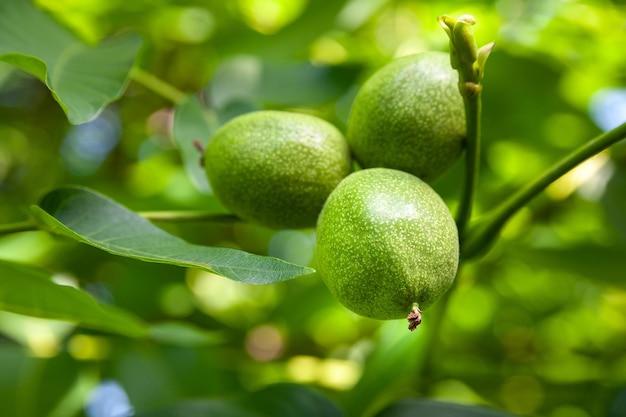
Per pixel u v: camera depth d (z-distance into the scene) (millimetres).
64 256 517
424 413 371
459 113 340
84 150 604
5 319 443
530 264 476
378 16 525
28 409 402
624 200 470
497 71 492
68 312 355
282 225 355
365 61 496
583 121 511
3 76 460
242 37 509
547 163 505
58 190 330
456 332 565
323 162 346
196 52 550
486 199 485
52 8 497
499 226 337
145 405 415
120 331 368
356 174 312
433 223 296
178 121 407
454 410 372
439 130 339
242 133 348
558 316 568
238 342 520
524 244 477
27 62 308
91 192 331
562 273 479
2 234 328
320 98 474
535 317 560
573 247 462
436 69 342
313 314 520
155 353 431
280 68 479
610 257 457
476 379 456
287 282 563
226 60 496
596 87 523
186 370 428
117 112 609
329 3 491
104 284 537
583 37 493
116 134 611
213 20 530
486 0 492
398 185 304
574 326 575
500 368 496
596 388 447
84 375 416
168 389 421
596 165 480
